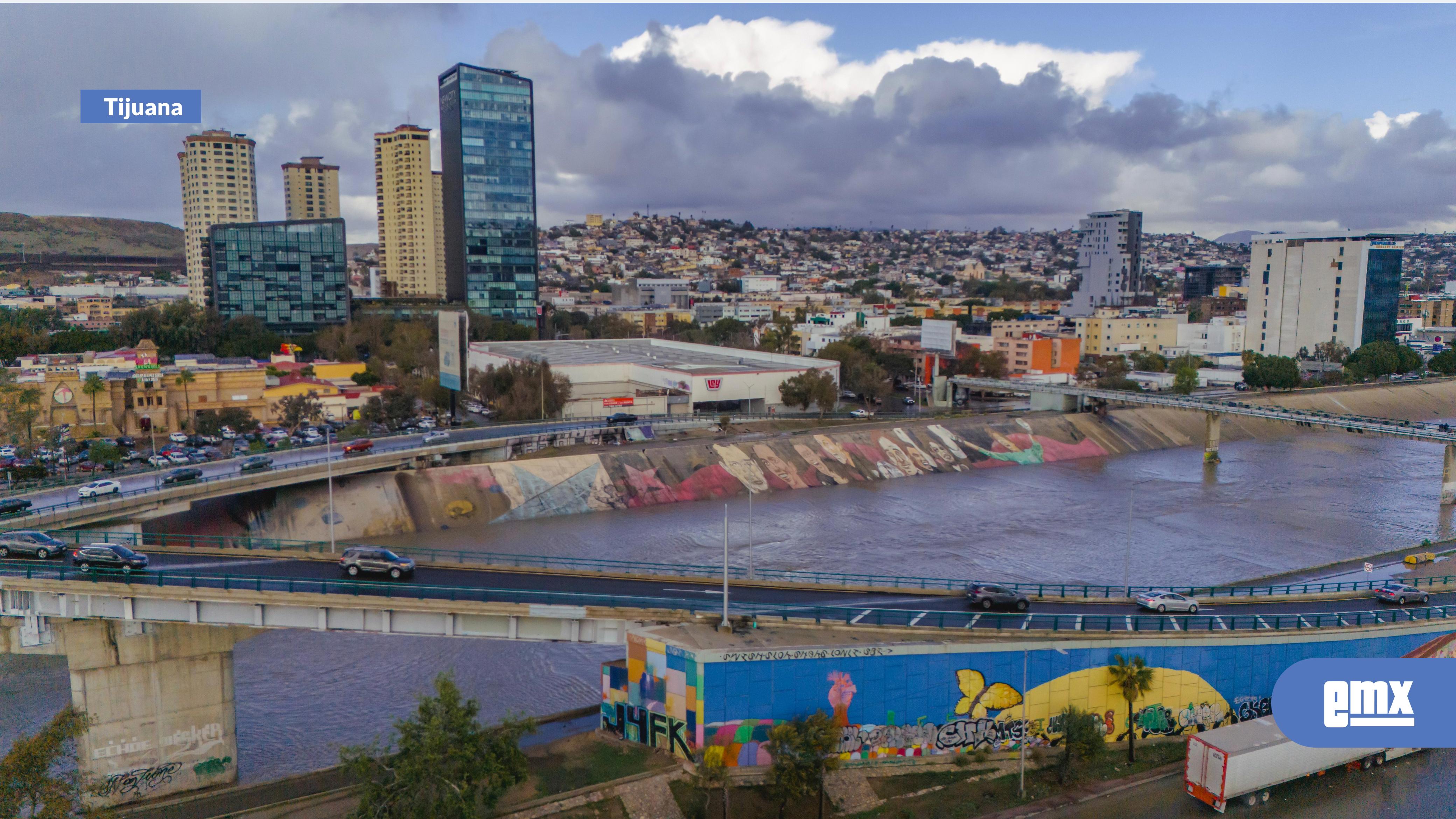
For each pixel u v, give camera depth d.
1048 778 70.69
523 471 155.50
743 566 121.06
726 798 63.69
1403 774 72.62
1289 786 70.69
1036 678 74.12
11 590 72.06
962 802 67.19
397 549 130.38
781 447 183.38
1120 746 76.38
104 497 115.94
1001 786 69.44
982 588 82.81
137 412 193.75
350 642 100.56
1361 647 82.00
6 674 93.19
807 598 82.81
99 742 72.50
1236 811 67.00
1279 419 196.62
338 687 90.06
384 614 72.81
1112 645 75.56
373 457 144.25
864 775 69.81
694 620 74.94
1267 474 193.50
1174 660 76.88
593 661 95.94
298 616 72.81
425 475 148.38
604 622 74.31
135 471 150.88
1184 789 69.56
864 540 136.62
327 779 72.06
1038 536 140.25
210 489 122.94
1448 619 86.56
